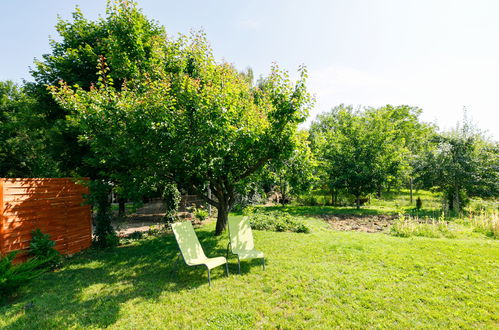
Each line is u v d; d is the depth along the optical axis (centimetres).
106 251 823
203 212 1338
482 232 945
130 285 531
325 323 381
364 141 1970
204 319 394
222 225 1003
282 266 623
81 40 1121
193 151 650
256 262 661
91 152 1026
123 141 648
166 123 654
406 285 504
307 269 598
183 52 948
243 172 971
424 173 1708
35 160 1708
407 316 398
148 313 413
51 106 1139
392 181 2041
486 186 1522
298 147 878
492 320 386
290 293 476
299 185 945
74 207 815
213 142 695
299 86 760
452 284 505
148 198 2123
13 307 441
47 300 467
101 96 656
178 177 826
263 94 986
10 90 2178
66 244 776
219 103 696
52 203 737
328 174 2020
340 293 473
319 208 1897
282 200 2089
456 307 423
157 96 669
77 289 516
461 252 693
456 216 1363
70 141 1073
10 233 615
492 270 568
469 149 1598
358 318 392
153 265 662
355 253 709
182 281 550
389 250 726
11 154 1731
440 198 2017
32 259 550
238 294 478
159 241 930
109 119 648
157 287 518
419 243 795
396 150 2034
